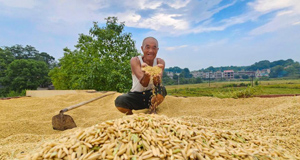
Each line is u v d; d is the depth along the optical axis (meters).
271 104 4.86
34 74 38.03
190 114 4.44
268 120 3.15
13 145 2.38
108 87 9.97
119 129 1.73
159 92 3.57
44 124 3.86
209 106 5.33
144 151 1.53
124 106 3.63
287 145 2.19
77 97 6.96
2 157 1.96
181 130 1.80
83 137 1.64
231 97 6.31
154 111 3.83
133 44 11.59
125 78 9.26
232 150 1.75
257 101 5.35
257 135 2.42
